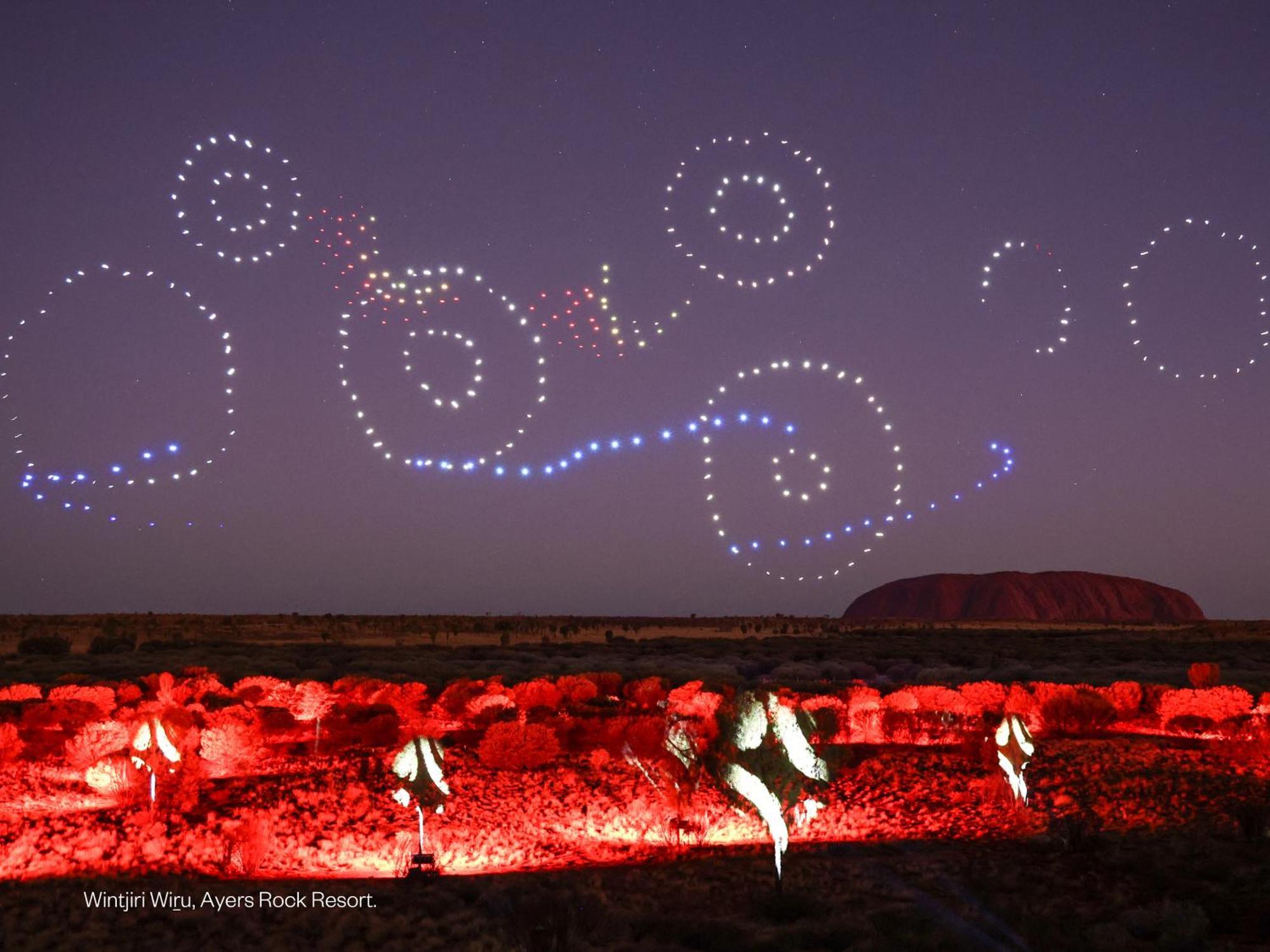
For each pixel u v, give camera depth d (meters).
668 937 8.11
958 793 13.50
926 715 17.77
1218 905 8.65
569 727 16.53
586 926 8.06
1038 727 18.44
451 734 18.09
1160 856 10.27
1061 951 7.50
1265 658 45.53
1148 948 7.62
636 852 11.14
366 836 11.46
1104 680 31.34
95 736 14.67
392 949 7.68
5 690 21.33
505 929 8.03
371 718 19.05
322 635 63.53
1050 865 10.16
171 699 20.75
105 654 46.88
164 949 7.65
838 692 24.08
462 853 11.01
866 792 13.62
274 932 8.17
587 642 61.38
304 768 14.84
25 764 15.42
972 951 7.54
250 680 23.75
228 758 14.81
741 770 9.28
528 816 12.38
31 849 10.56
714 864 10.42
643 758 13.68
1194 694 19.11
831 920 8.25
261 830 10.57
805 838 11.76
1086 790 13.48
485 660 39.62
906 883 9.57
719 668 35.28
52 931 7.94
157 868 10.18
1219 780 13.90
